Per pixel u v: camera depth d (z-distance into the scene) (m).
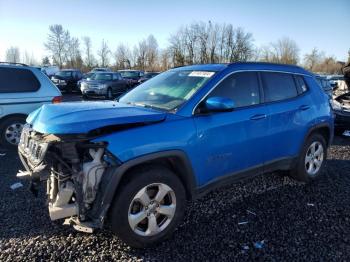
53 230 3.56
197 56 55.94
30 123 3.62
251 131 3.98
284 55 66.06
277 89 4.48
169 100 3.72
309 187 4.90
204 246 3.31
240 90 4.02
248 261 3.08
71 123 2.94
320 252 3.21
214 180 3.73
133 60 64.00
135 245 3.19
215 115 3.64
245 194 4.60
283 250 3.25
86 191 2.92
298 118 4.62
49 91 7.26
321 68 67.88
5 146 6.92
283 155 4.54
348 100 9.73
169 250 3.24
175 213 3.38
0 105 6.69
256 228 3.67
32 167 3.16
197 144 3.46
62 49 65.25
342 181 5.20
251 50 55.84
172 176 3.31
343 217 3.94
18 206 4.13
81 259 3.08
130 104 3.87
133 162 3.01
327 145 5.38
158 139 3.16
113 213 3.04
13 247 3.23
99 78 20.91
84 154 3.01
